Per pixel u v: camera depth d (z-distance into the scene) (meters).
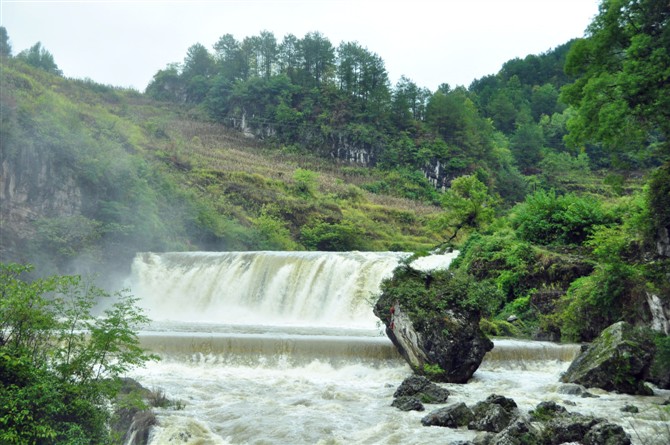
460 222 45.34
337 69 174.62
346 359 22.28
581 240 38.84
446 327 20.47
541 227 39.69
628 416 15.25
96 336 12.93
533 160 151.50
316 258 45.28
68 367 12.16
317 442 12.64
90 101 115.44
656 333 19.81
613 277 27.22
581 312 28.83
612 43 29.00
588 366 19.61
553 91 188.75
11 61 111.00
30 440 10.77
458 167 139.88
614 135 27.70
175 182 75.81
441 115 153.62
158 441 12.38
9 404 10.58
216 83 166.62
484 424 13.09
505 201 133.50
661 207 28.39
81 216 54.06
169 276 51.25
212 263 49.94
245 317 45.59
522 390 19.06
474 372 21.95
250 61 183.62
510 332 32.25
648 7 27.70
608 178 30.62
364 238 89.25
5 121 51.47
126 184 58.47
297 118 154.12
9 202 50.81
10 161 50.88
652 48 26.45
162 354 22.02
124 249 53.94
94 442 11.72
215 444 12.54
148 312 49.56
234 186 89.38
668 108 25.69
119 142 79.06
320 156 147.00
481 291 21.45
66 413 11.59
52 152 53.91
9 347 11.59
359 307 41.22
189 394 17.25
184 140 123.50
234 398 16.89
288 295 45.06
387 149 145.25
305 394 17.72
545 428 11.94
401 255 43.91
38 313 12.17
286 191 97.62
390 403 16.44
